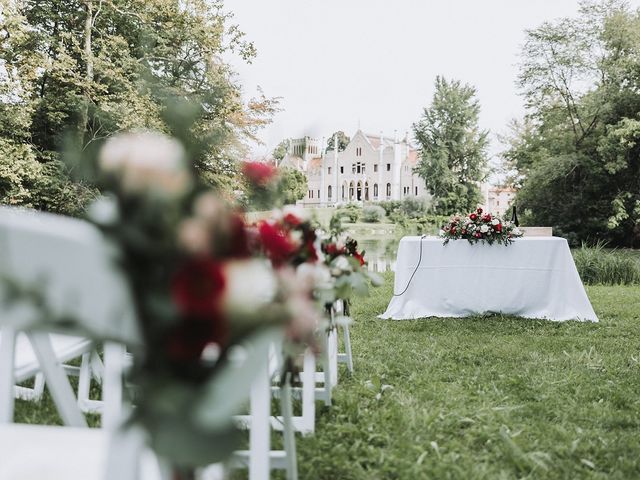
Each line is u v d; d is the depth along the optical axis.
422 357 5.16
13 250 0.81
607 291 11.14
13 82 15.61
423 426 3.19
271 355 2.60
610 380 4.38
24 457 1.20
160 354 0.88
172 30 18.25
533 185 32.28
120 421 0.87
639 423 3.40
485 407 3.55
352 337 6.21
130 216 0.84
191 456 0.82
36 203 15.72
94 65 17.02
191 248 0.85
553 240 7.39
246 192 1.33
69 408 1.53
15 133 16.42
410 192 86.56
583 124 32.97
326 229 2.57
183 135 0.94
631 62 29.97
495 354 5.35
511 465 2.74
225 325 0.88
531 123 34.47
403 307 7.54
